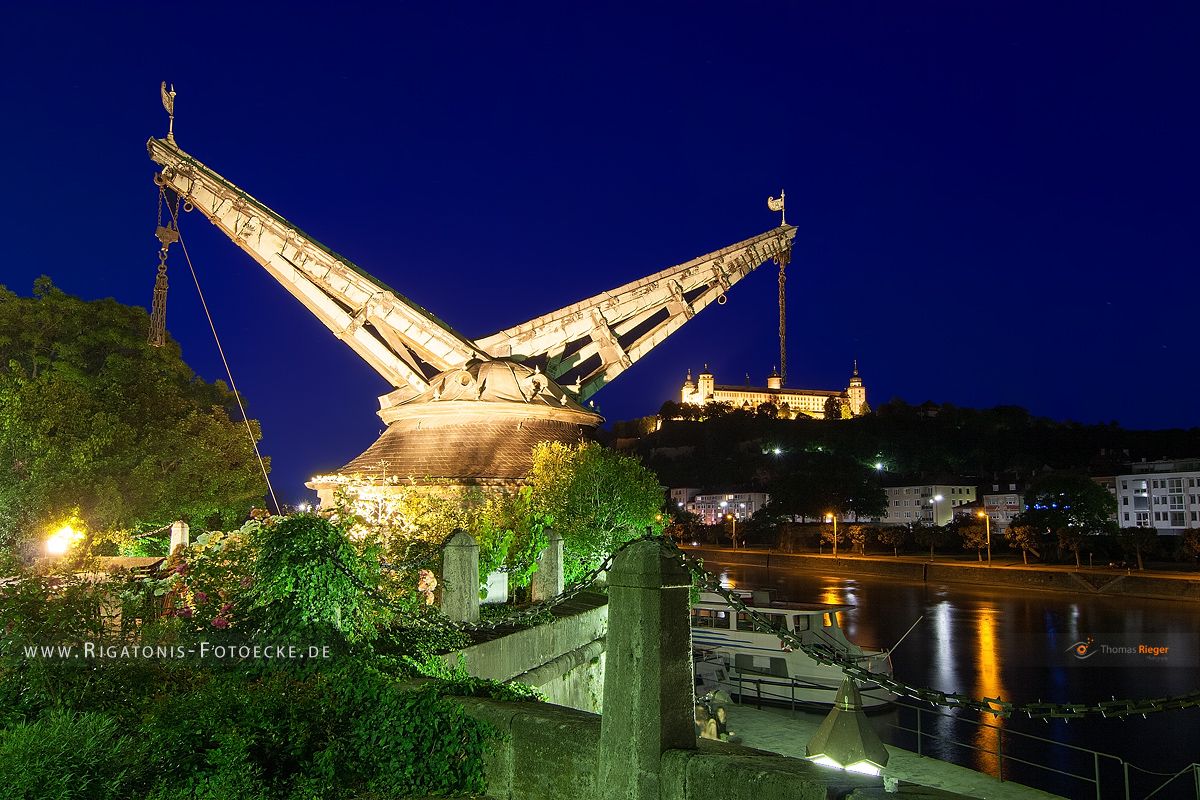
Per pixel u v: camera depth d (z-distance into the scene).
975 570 89.75
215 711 8.41
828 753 9.33
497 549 18.80
